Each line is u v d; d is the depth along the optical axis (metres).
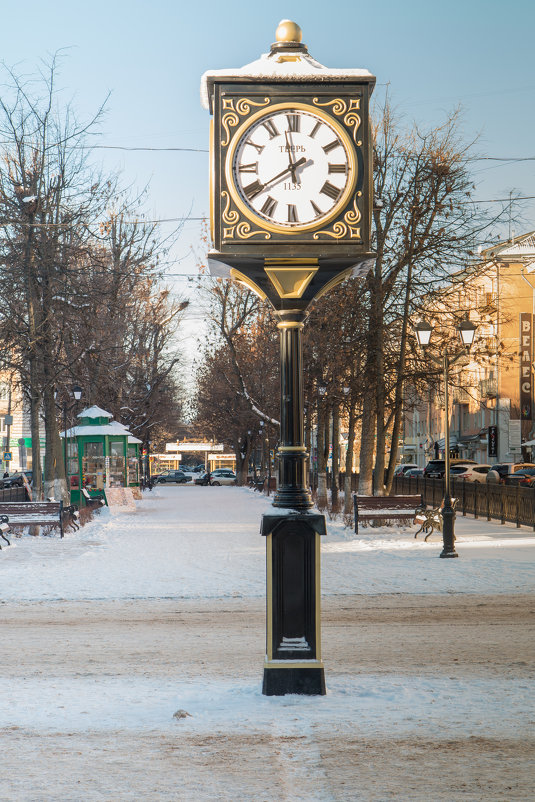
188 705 7.51
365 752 6.10
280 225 8.21
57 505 24.69
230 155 8.22
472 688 8.07
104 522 31.39
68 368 28.70
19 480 66.06
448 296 28.39
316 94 8.25
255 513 38.16
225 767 5.79
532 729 6.67
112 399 46.97
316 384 31.14
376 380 28.52
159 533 26.83
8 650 10.25
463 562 18.53
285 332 8.38
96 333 30.50
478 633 11.15
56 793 5.32
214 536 25.67
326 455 35.94
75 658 9.77
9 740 6.49
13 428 89.69
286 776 5.60
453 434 79.69
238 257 8.25
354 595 14.38
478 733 6.57
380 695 7.78
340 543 22.81
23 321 27.02
